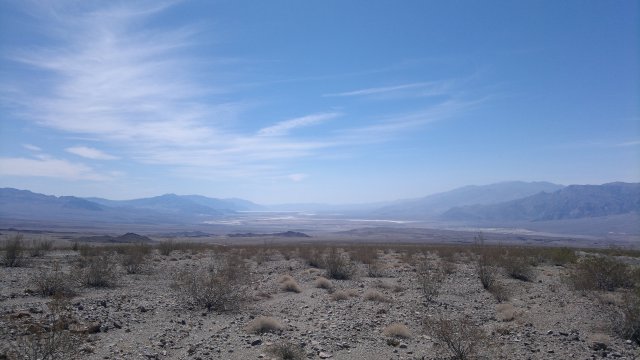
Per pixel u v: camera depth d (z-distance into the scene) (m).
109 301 19.28
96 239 109.81
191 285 20.81
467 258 41.91
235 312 18.31
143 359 11.71
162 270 30.86
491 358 12.88
